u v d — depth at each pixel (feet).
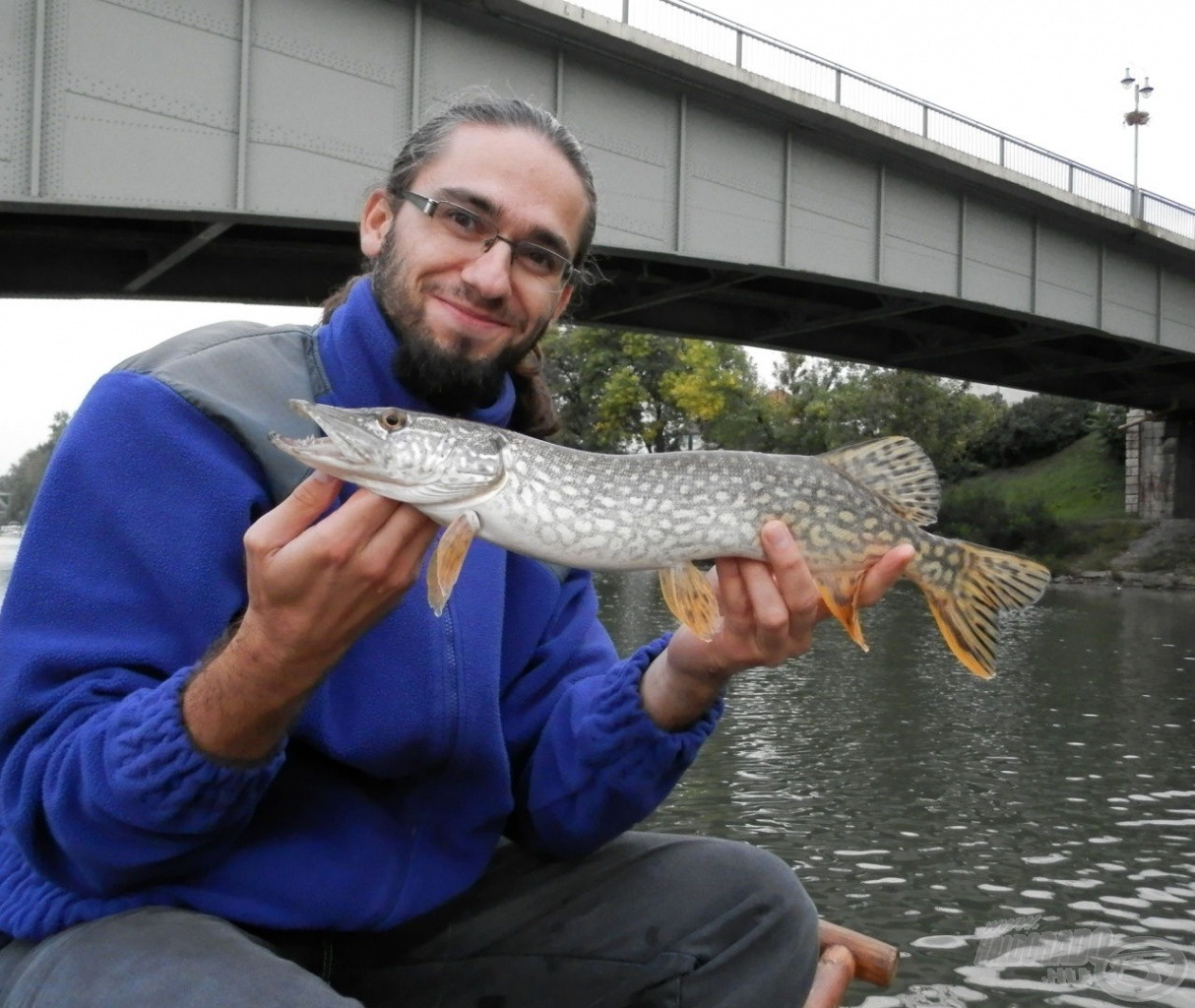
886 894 5.17
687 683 2.17
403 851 2.09
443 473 2.04
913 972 4.32
